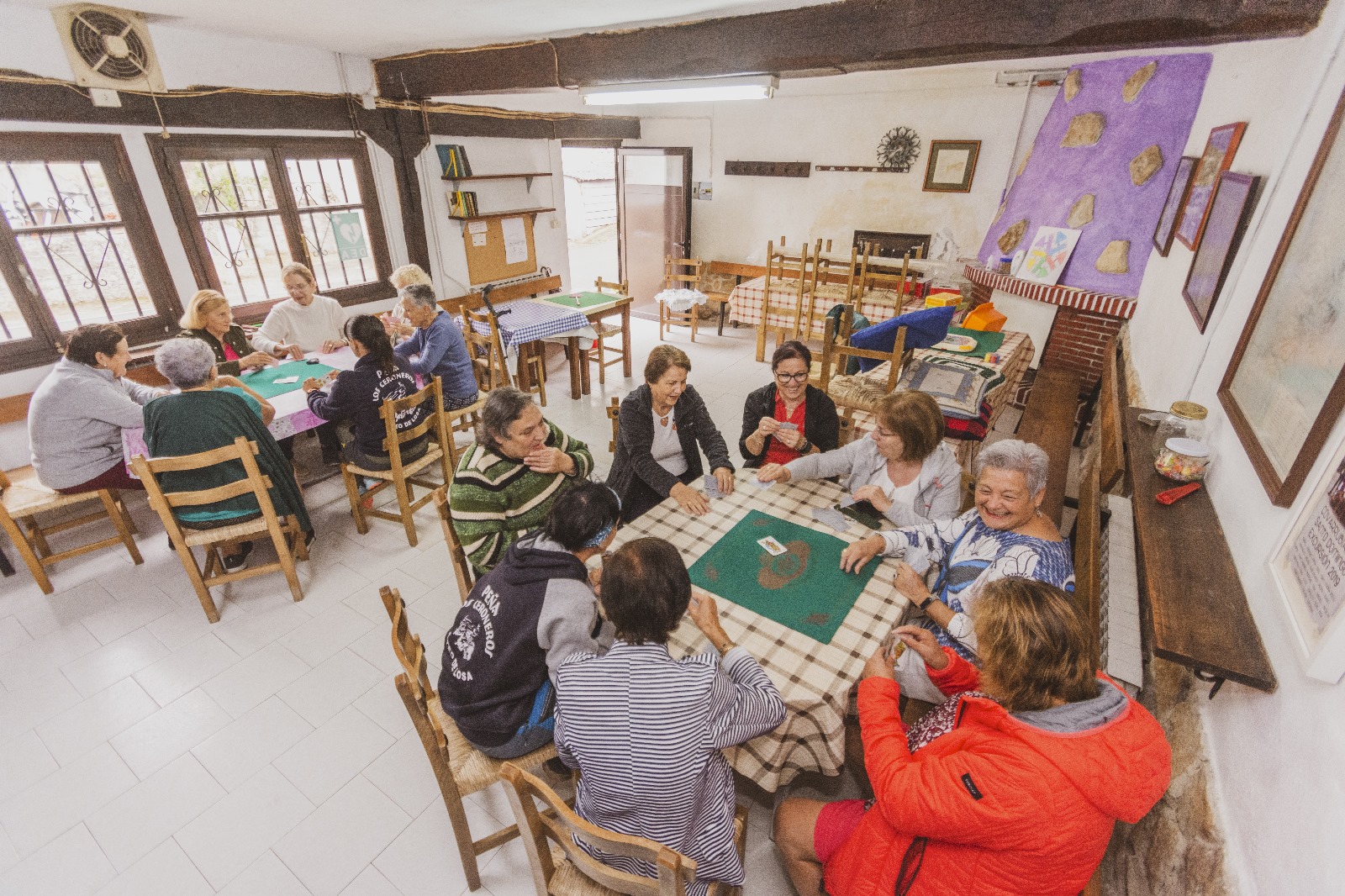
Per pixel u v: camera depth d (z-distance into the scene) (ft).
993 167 18.39
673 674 3.85
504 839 5.63
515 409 6.10
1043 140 16.21
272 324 13.10
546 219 20.95
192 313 11.30
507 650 4.69
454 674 4.99
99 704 7.58
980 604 3.81
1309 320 4.37
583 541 4.81
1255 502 4.66
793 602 5.41
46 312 11.02
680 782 3.81
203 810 6.38
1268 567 4.06
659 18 9.88
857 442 7.29
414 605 9.25
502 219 19.24
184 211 12.52
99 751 7.00
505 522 6.66
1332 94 5.52
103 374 9.14
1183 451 5.80
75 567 10.07
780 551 6.09
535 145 19.85
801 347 7.77
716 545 6.20
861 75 18.70
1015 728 3.44
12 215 10.49
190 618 8.97
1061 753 3.26
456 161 17.15
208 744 7.08
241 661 8.20
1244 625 4.07
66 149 10.84
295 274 13.14
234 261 13.64
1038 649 3.45
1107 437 9.32
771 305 19.57
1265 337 5.27
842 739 4.69
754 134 21.89
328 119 14.44
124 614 9.03
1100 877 4.54
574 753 3.94
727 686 4.03
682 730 3.74
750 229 23.36
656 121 23.57
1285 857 2.97
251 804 6.44
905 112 19.08
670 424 8.09
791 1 8.60
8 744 7.07
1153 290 11.48
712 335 23.04
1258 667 3.71
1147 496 5.76
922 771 3.62
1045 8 7.12
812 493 7.24
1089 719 3.35
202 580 8.61
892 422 6.25
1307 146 5.81
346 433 11.98
